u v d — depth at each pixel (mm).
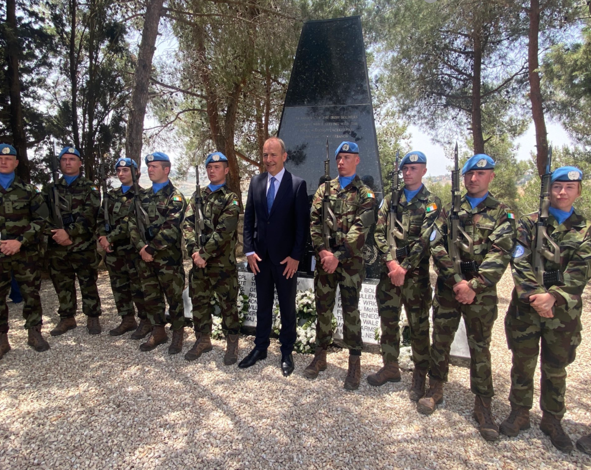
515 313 2369
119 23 8164
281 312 3113
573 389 2889
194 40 8695
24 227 3441
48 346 3564
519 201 16406
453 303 2531
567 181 2188
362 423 2441
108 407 2631
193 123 13039
